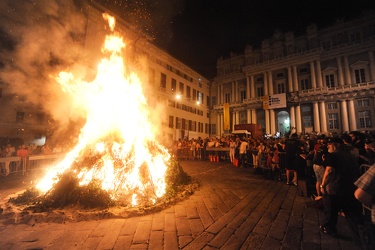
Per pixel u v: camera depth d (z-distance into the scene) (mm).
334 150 3242
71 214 3990
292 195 5801
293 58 34000
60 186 4703
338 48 30953
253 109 37906
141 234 3387
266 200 5316
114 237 3289
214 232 3443
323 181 3182
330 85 31469
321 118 30688
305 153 6902
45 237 3311
